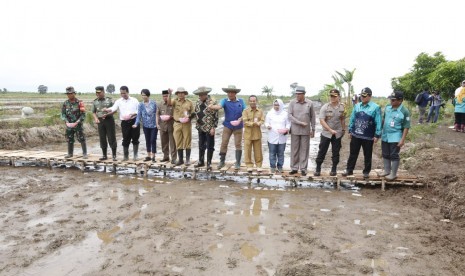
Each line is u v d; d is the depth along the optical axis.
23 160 9.70
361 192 7.13
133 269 3.96
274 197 6.79
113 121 8.59
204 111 7.70
